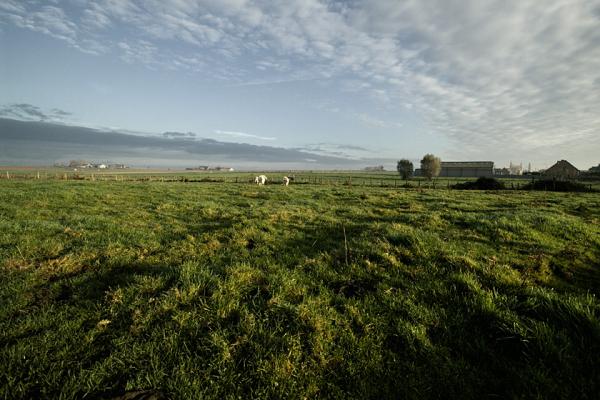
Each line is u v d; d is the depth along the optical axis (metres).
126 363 3.52
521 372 3.51
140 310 4.38
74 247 7.64
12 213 12.84
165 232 9.88
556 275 6.61
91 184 31.28
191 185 36.31
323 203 18.83
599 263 7.33
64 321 4.26
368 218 12.91
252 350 3.73
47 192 20.11
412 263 6.44
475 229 9.44
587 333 4.08
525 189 37.41
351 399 3.24
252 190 28.62
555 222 10.13
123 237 8.80
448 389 3.36
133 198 19.73
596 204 19.09
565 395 3.19
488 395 3.28
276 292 4.94
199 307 4.46
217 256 7.18
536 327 4.09
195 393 3.15
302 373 3.49
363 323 4.36
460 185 40.50
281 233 9.88
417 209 15.77
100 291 5.17
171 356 3.61
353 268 6.12
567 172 79.62
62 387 3.14
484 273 5.90
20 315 4.49
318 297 4.88
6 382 3.23
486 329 4.36
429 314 4.57
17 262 6.43
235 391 3.26
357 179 66.31
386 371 3.58
